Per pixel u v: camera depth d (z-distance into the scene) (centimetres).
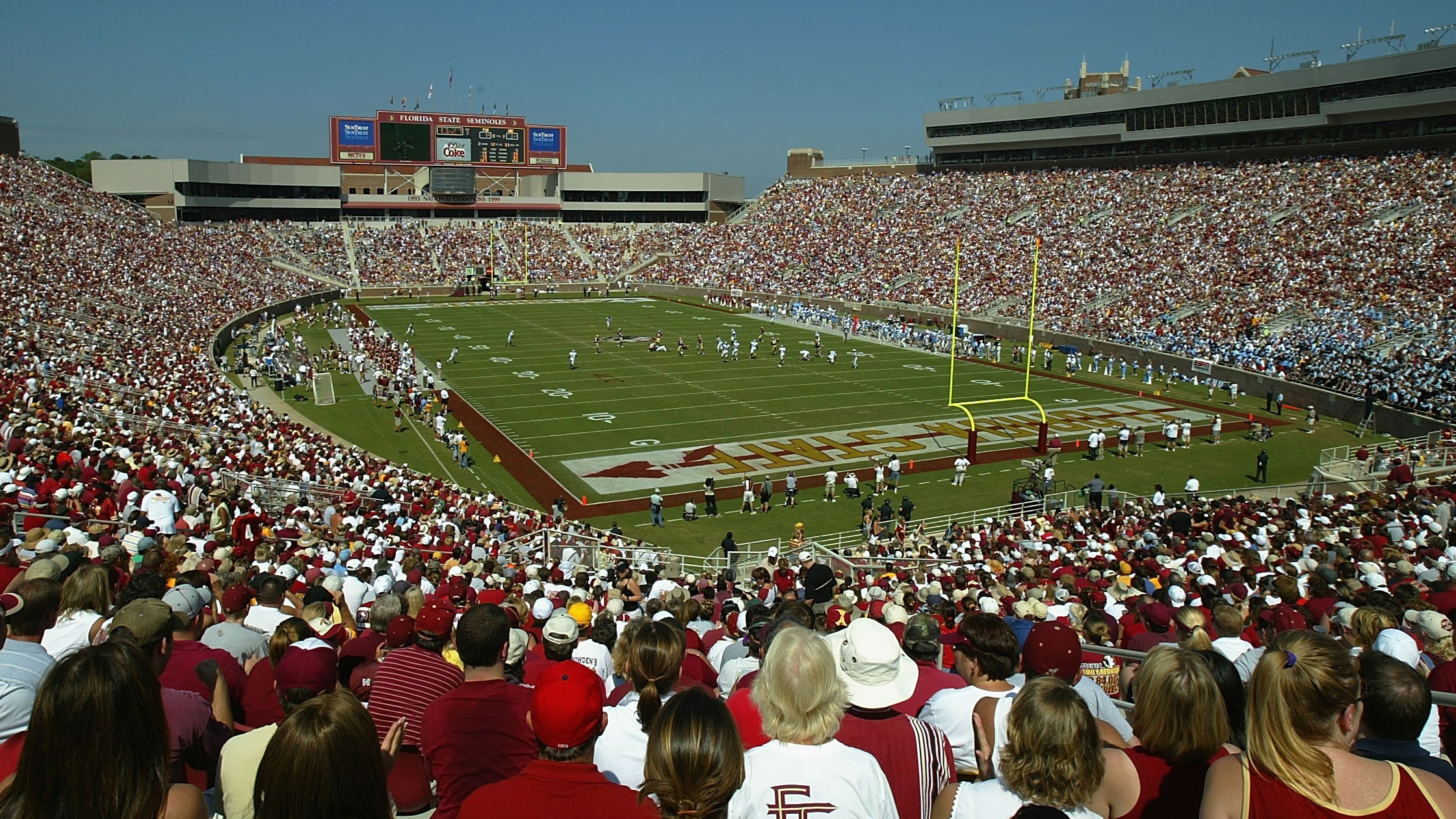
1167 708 375
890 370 4850
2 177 6053
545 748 337
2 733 423
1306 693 332
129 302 4897
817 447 3356
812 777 349
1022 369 4988
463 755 435
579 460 3153
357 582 982
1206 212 6397
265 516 1605
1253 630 891
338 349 4866
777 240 8675
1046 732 334
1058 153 8706
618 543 2178
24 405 2186
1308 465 3238
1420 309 4516
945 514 2694
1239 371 4403
